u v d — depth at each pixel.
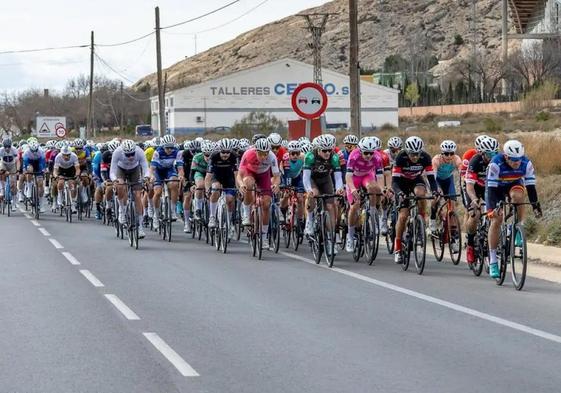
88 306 16.09
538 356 12.04
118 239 29.03
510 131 73.31
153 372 11.20
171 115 151.12
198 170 28.66
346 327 14.07
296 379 10.82
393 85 195.50
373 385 10.53
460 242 21.80
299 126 30.33
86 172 38.00
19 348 12.61
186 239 29.25
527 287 18.25
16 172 40.03
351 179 22.05
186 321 14.60
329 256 21.78
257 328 14.00
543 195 29.16
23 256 24.11
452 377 10.91
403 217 21.00
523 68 157.50
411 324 14.30
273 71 152.00
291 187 25.62
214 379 10.84
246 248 26.36
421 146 20.55
